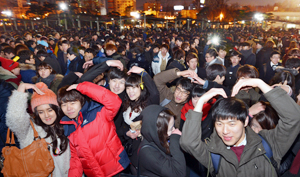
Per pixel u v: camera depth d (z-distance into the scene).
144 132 1.56
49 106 1.76
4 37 10.21
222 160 1.43
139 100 2.23
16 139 1.70
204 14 55.03
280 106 1.27
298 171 1.70
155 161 1.51
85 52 4.18
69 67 4.75
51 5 50.38
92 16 30.73
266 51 5.83
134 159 2.12
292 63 3.18
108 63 2.23
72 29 23.33
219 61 4.35
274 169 1.34
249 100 2.36
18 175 1.69
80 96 1.82
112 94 1.76
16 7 66.75
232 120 1.26
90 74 2.20
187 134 1.41
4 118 1.67
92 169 1.80
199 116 1.40
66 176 1.95
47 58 4.57
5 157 1.67
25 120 1.64
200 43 12.53
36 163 1.71
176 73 2.51
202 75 4.02
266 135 1.45
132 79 2.14
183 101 2.45
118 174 1.92
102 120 1.78
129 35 14.50
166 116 1.51
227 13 52.97
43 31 20.34
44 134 1.80
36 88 1.76
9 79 2.66
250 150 1.35
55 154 1.84
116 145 1.86
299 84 3.07
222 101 1.34
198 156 1.44
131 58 5.91
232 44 7.12
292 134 1.29
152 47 7.15
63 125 1.89
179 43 8.09
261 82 1.33
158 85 2.64
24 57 3.72
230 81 4.04
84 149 1.75
